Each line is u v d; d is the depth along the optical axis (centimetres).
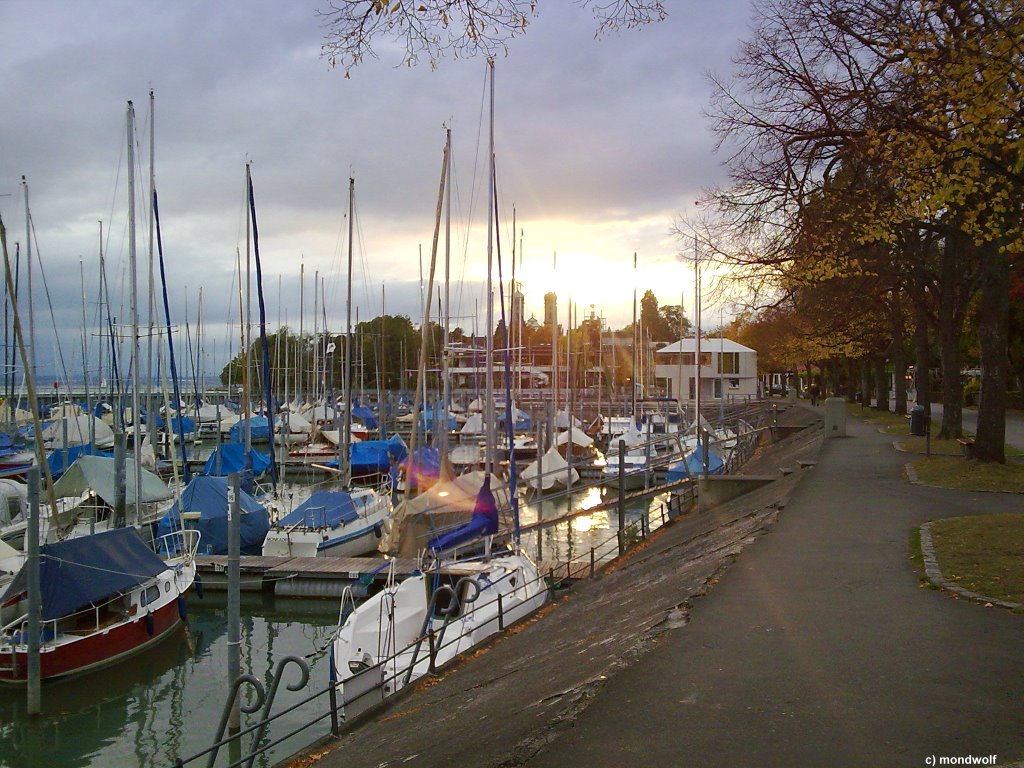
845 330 4362
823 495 1959
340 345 8956
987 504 1733
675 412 6919
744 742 630
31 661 1669
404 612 1684
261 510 3045
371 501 3366
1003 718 653
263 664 1973
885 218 1738
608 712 716
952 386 2959
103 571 1891
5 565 2130
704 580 1224
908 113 1396
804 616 979
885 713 672
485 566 1984
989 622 919
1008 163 1388
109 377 5256
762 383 10400
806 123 1705
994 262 2139
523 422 6450
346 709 1347
